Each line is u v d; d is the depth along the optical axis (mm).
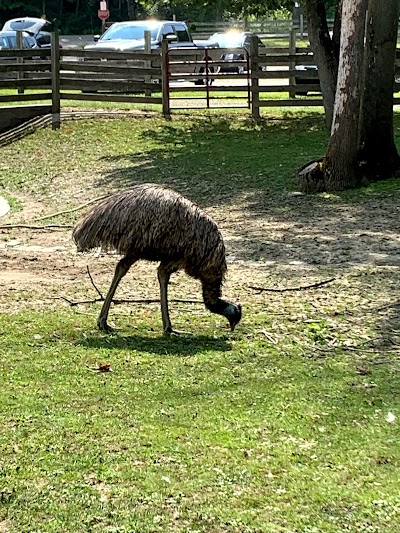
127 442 4824
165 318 7016
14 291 8492
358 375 6012
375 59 13539
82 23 53469
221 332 7102
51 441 4824
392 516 4109
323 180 13383
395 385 5816
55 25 51781
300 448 4809
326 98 18188
